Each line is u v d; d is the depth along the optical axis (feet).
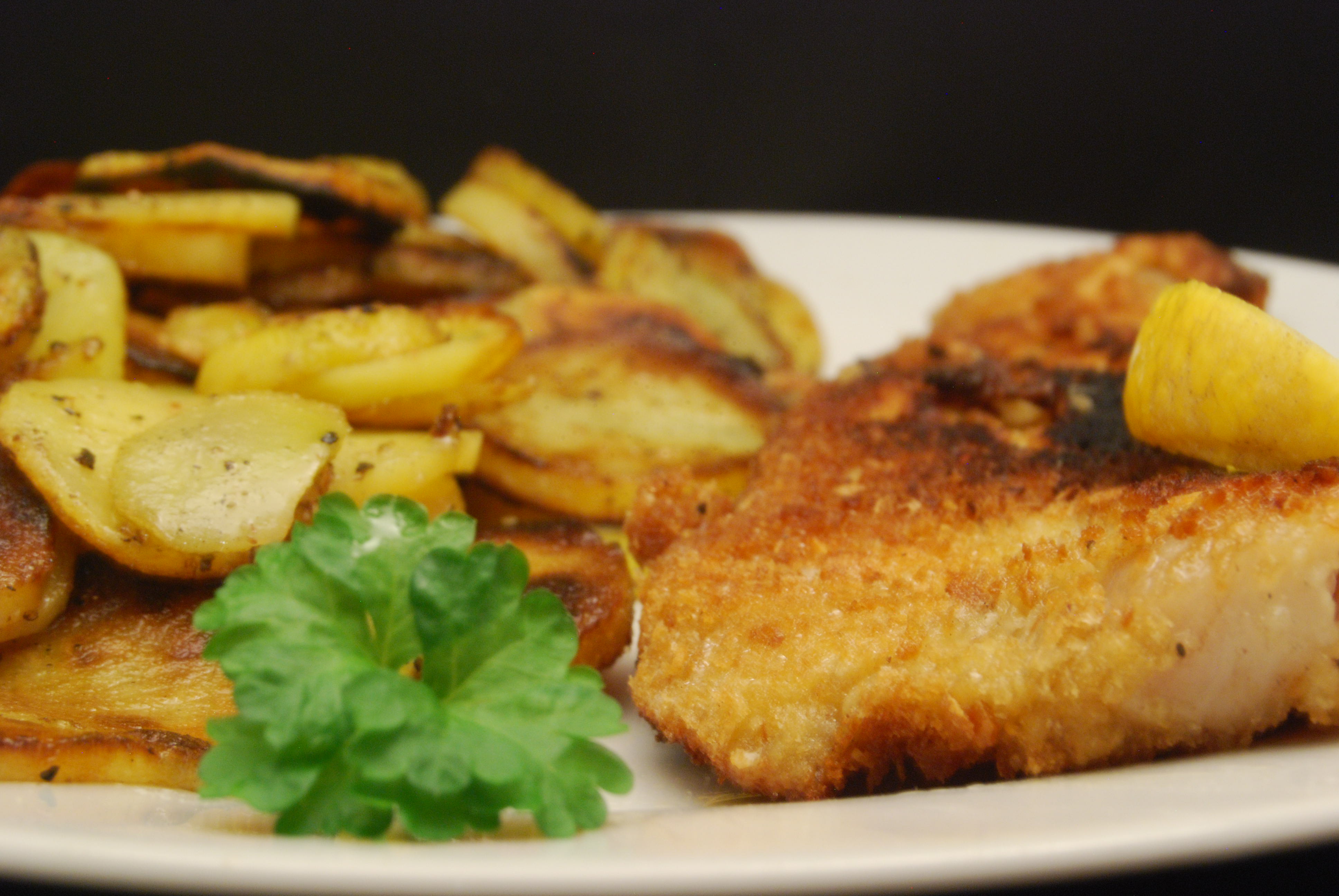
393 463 1.10
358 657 0.91
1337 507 0.95
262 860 0.84
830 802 0.93
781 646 0.97
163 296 1.28
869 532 1.04
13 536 1.01
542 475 1.21
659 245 1.47
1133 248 1.46
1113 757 0.97
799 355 1.54
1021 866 0.84
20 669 1.01
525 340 1.29
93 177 1.28
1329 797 0.87
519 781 0.89
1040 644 0.96
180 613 1.03
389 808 0.89
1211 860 0.85
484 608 0.92
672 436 1.24
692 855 0.85
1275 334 0.99
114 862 0.84
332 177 1.30
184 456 1.03
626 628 1.08
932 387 1.19
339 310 1.22
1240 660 0.95
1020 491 1.06
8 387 1.12
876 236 1.91
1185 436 1.03
